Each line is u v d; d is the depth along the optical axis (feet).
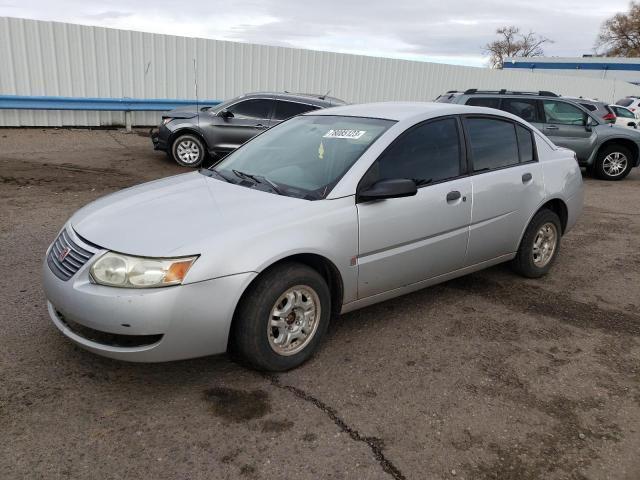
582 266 19.06
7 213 21.90
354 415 9.92
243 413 9.84
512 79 81.35
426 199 12.94
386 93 63.10
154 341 9.79
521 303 15.40
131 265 9.58
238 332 10.49
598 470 8.80
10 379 10.50
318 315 11.46
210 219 10.59
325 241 11.09
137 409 9.84
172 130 33.68
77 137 42.16
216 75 50.55
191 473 8.34
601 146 39.60
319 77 56.95
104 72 45.09
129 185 28.17
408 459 8.84
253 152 14.44
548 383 11.29
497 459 8.94
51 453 8.63
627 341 13.34
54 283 10.31
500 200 14.90
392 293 13.03
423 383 11.09
